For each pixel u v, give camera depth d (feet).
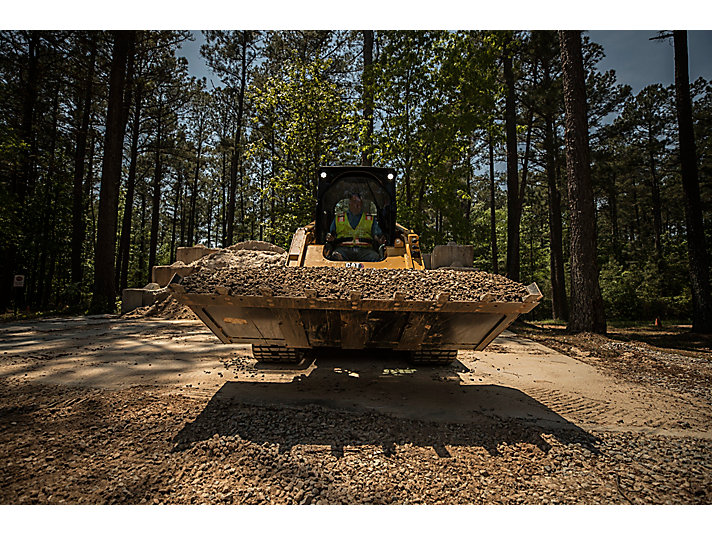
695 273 39.52
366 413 11.87
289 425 10.85
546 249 113.91
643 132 100.78
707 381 17.71
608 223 139.33
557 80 60.90
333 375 16.19
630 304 81.61
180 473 8.46
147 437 10.01
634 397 14.83
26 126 60.95
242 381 15.02
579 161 32.89
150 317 39.73
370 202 22.16
